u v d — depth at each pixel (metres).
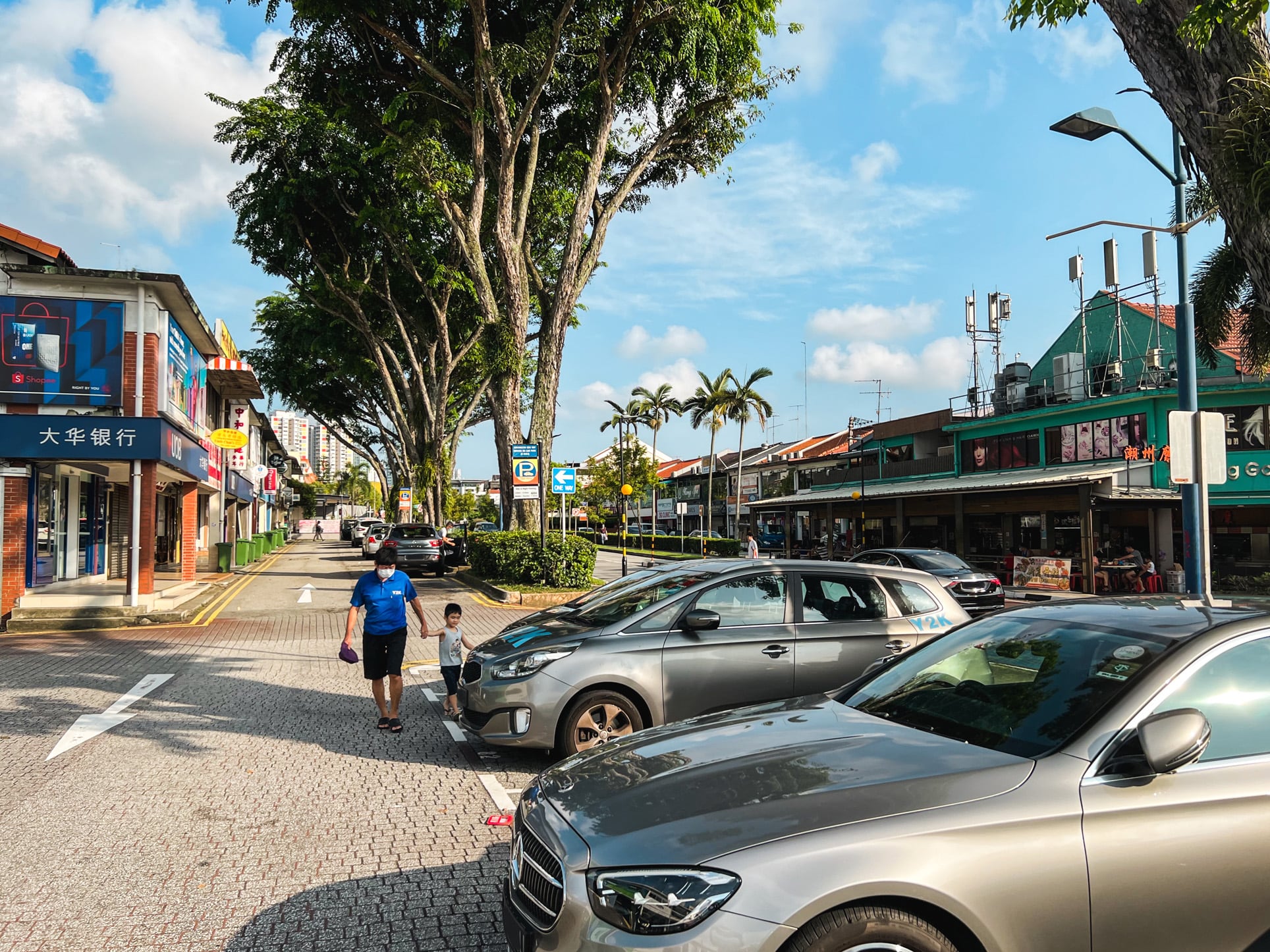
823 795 2.59
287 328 38.03
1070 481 25.00
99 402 15.84
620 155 24.50
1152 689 2.77
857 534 46.28
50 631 14.26
